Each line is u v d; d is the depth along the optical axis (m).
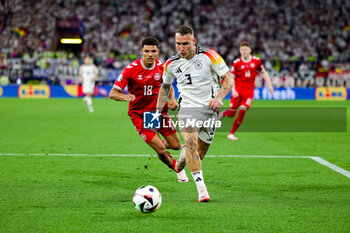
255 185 20.83
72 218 15.48
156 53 20.92
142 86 21.34
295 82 95.69
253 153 30.48
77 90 95.06
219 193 19.30
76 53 105.75
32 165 25.55
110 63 98.19
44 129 43.56
